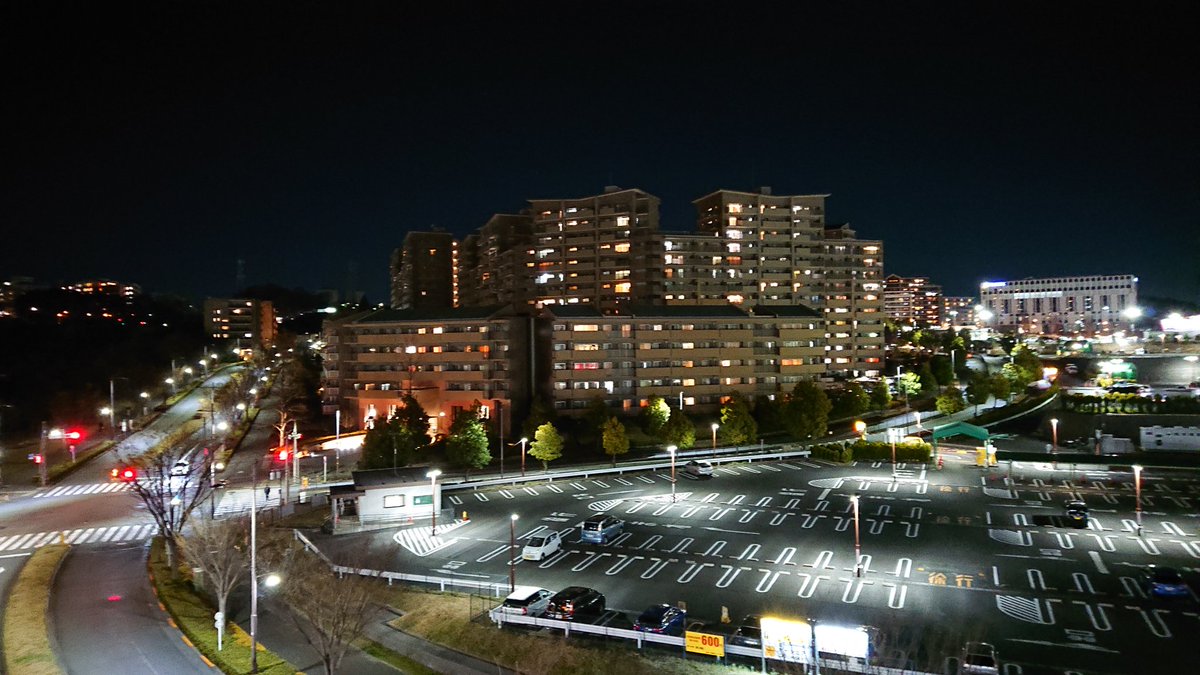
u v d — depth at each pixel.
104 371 128.25
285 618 38.50
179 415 118.06
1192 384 118.44
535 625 36.44
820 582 43.44
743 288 139.38
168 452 68.88
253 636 31.28
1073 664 31.94
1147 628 35.75
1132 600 39.47
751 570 45.91
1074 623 36.47
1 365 118.81
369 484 59.47
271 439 99.94
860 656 30.08
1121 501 62.81
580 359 103.31
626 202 136.38
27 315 168.25
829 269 144.88
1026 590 41.34
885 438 95.56
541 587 42.91
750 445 94.31
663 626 34.97
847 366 143.75
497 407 101.19
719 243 138.62
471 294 185.00
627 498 66.56
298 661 33.09
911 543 51.19
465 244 193.25
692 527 56.34
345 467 82.56
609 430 82.62
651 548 50.97
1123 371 137.88
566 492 69.44
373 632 36.59
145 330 182.50
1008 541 51.28
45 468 74.56
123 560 48.53
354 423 109.88
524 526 57.22
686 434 88.38
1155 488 67.38
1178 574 41.34
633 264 134.75
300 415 119.06
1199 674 30.89
